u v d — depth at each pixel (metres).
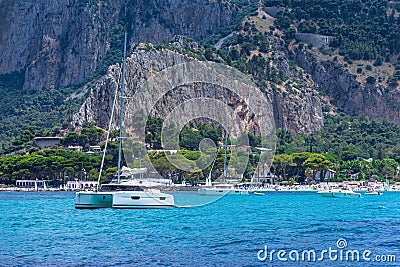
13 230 140.62
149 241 122.38
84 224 148.00
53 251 111.81
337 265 100.25
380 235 132.88
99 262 101.75
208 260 103.25
